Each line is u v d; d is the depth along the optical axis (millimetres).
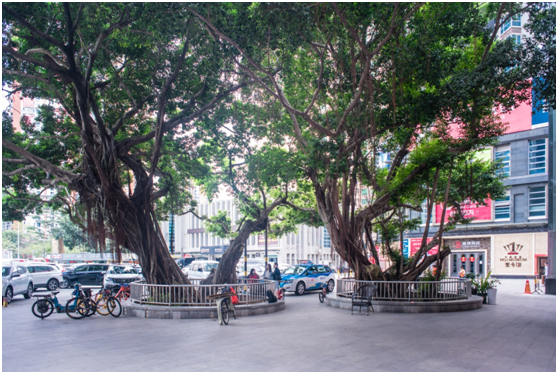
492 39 13938
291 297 22828
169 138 18844
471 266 38125
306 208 24844
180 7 11922
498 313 15500
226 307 13000
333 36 13633
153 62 15852
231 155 20656
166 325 12461
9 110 18047
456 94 13367
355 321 13289
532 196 34500
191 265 29531
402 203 18750
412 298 16344
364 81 14211
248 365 7582
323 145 14328
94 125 15422
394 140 18922
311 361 7879
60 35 14508
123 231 15555
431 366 7543
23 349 9016
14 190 22938
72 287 28344
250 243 62688
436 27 14148
